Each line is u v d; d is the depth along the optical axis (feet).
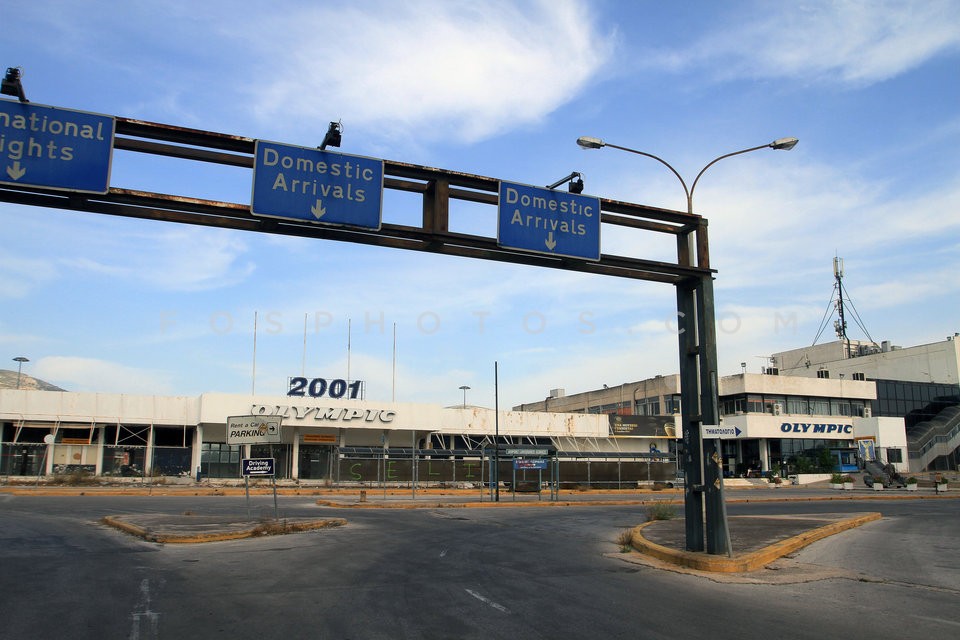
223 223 38.68
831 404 242.17
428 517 85.35
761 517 80.79
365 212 40.22
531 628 27.02
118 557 45.06
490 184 44.04
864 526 73.97
